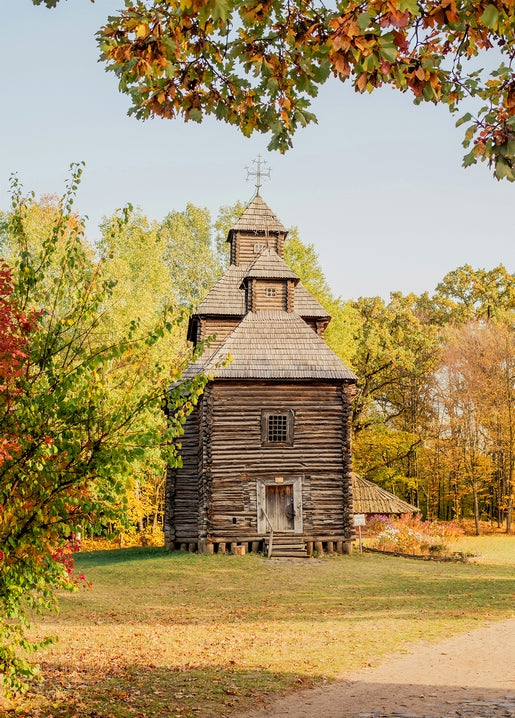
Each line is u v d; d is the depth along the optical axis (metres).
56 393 7.74
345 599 18.64
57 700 9.28
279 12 6.16
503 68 5.82
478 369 50.28
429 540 31.33
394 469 52.91
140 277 40.41
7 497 7.59
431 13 5.43
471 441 49.41
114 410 8.03
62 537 8.02
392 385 58.97
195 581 22.02
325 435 28.16
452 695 9.47
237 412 27.95
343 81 5.81
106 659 11.88
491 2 5.19
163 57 5.89
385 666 11.49
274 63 6.46
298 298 34.78
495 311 61.41
